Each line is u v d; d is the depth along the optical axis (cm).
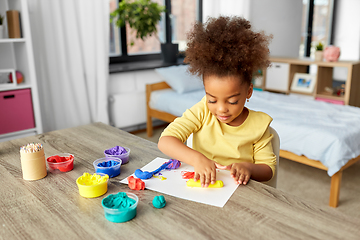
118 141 117
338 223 65
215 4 377
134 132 334
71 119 277
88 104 288
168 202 75
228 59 76
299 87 340
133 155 104
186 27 388
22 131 229
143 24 315
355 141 184
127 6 312
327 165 181
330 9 513
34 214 71
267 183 104
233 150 97
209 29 83
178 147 91
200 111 100
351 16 509
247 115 97
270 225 65
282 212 69
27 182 86
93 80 285
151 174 88
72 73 272
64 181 87
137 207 73
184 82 296
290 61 335
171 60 348
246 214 69
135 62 347
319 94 322
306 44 496
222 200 75
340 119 207
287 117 215
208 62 79
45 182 86
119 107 307
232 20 85
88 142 116
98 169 88
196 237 61
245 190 80
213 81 79
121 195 74
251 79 85
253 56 79
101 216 69
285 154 206
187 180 85
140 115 322
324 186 215
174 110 280
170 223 66
